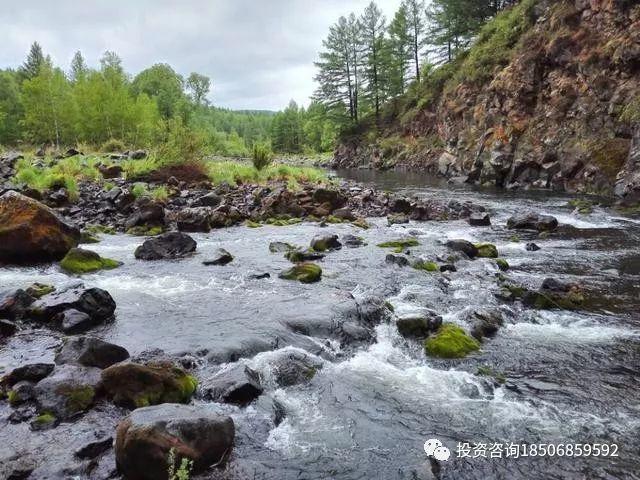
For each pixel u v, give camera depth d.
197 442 4.69
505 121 33.16
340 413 5.83
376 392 6.33
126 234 16.06
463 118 41.59
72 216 17.50
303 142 108.50
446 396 6.23
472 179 34.84
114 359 6.66
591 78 26.80
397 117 60.31
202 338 7.71
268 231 17.00
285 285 10.56
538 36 32.16
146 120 52.44
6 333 7.83
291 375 6.62
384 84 64.00
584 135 26.56
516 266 12.28
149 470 4.44
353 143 63.28
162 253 12.99
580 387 6.41
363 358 7.33
